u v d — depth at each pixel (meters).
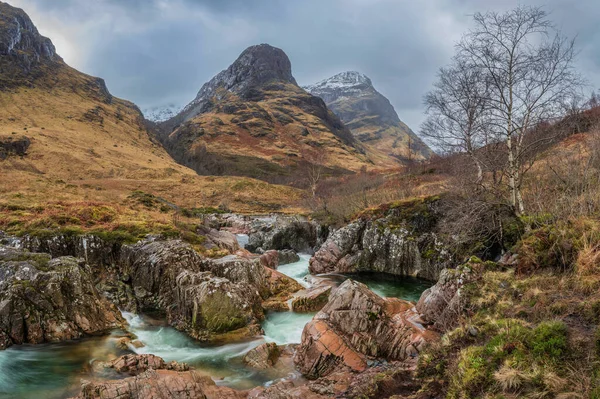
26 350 10.85
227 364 10.64
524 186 18.88
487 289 10.07
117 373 9.46
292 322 14.19
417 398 6.77
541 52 14.10
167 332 13.15
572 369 5.59
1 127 82.00
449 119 17.61
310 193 63.56
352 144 197.50
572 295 7.85
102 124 119.69
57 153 71.81
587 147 18.16
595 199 11.21
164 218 26.81
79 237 17.14
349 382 8.63
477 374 6.32
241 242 32.47
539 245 10.41
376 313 10.95
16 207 21.17
